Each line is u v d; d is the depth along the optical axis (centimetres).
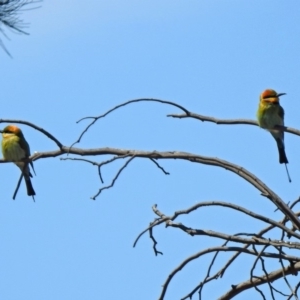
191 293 1102
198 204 1084
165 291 1085
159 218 1091
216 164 1146
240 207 1081
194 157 1151
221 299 1156
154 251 1107
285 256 1075
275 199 1102
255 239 1068
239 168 1134
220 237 1081
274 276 1137
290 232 1066
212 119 1218
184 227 1081
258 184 1114
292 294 1024
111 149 1165
